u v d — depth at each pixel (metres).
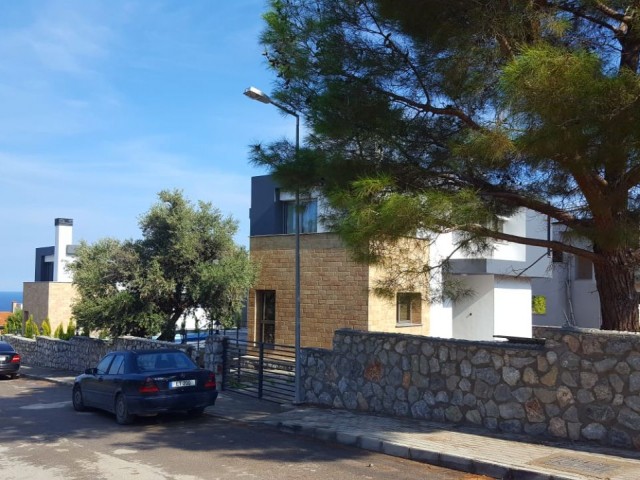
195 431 11.15
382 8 9.06
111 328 20.36
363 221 8.07
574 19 8.70
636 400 8.12
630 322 9.13
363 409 11.84
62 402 15.71
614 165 7.61
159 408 11.79
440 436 9.33
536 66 6.88
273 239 20.59
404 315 19.39
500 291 21.34
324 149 9.88
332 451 9.23
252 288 21.03
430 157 9.78
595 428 8.49
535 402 9.16
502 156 8.02
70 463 8.63
